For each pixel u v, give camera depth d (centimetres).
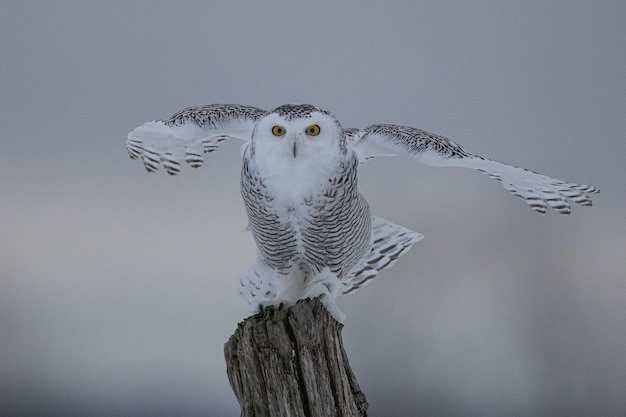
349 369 1862
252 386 1858
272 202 1866
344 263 1886
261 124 1864
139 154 1903
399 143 1881
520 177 1884
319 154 1861
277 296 1886
